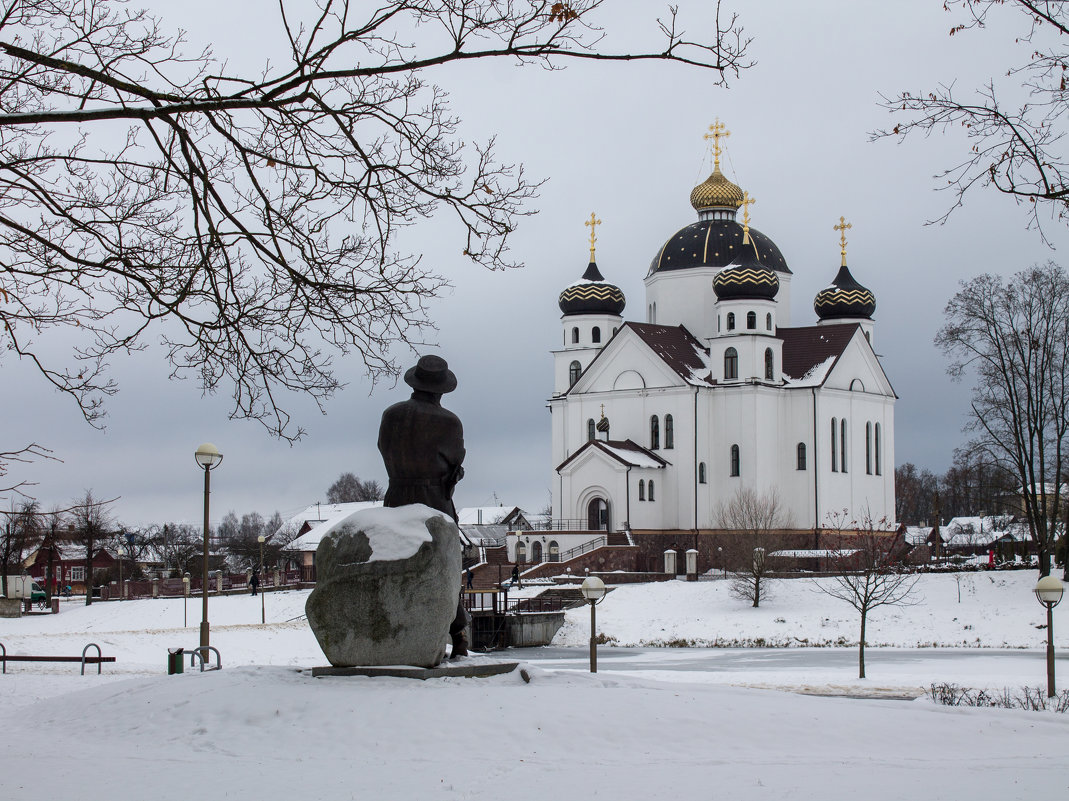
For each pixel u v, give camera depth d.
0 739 22.16
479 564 91.38
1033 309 75.62
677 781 17.42
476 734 20.59
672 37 15.48
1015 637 63.69
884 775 17.86
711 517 95.81
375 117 16.95
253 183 17.06
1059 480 76.62
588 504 96.25
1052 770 18.36
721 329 97.75
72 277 17.47
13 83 16.44
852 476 98.94
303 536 126.25
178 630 56.59
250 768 18.84
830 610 72.06
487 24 15.27
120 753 20.36
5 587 83.62
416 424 26.78
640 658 57.00
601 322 105.50
